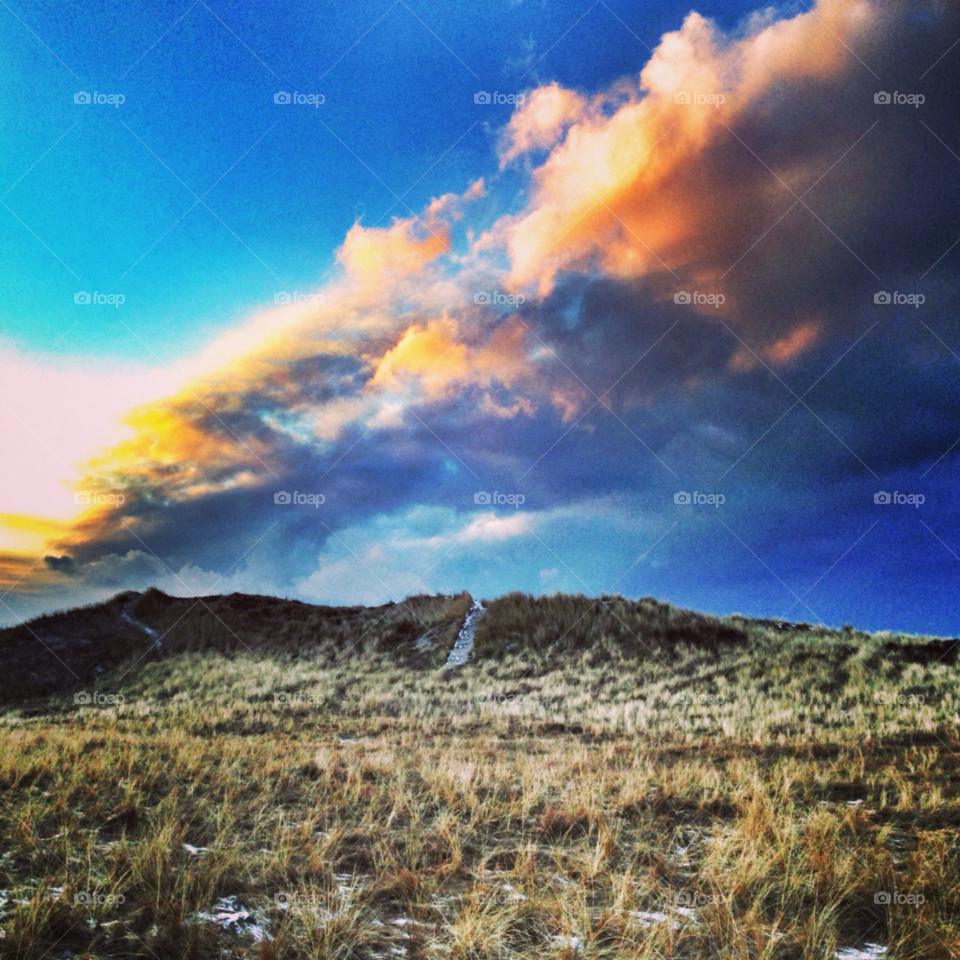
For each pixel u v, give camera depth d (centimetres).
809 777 969
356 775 1000
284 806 874
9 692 2908
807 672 2347
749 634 2820
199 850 698
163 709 2466
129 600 3994
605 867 698
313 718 2180
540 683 2558
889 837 752
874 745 1236
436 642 3222
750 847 705
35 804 755
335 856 710
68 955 489
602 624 2991
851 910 615
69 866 620
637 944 552
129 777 895
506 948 547
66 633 3544
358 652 3297
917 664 2309
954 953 540
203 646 3456
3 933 498
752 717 1895
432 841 759
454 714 2231
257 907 590
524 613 3222
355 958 522
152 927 535
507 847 757
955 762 1039
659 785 945
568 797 900
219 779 943
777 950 550
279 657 3291
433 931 573
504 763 1145
